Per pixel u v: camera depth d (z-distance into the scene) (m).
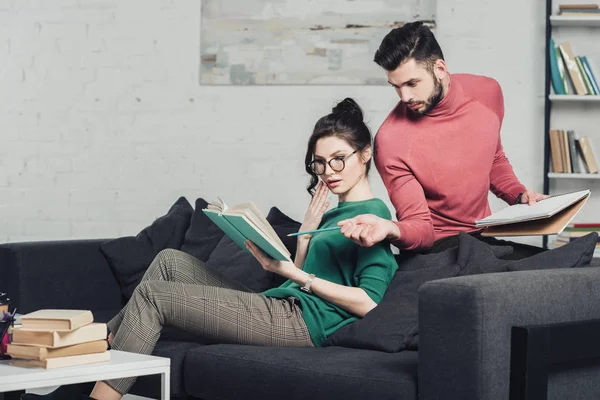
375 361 2.25
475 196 3.06
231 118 4.48
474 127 3.02
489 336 1.89
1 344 2.13
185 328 2.54
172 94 4.58
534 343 1.92
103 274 3.65
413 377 2.06
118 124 4.67
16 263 3.41
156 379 2.64
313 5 4.34
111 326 2.66
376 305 2.57
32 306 3.42
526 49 4.14
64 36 4.75
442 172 2.98
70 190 4.74
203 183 4.53
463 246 2.65
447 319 1.93
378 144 3.03
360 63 4.28
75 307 3.54
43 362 1.99
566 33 4.17
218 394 2.46
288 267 2.53
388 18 4.24
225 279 2.82
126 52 4.65
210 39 4.50
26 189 4.80
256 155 4.45
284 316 2.58
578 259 2.40
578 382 2.16
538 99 4.14
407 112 3.04
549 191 4.18
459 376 1.91
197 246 3.61
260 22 4.41
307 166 2.78
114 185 4.68
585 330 2.04
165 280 2.74
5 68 4.84
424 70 2.83
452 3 4.20
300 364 2.27
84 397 2.23
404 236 2.65
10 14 4.82
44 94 4.78
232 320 2.54
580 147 4.00
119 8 4.66
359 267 2.64
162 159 4.60
